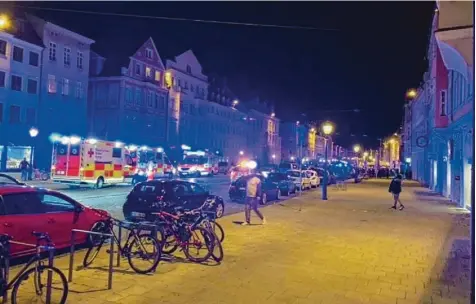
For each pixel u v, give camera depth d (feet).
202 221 29.60
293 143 315.17
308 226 44.47
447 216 55.06
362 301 21.11
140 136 164.14
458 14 31.30
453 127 69.62
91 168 82.48
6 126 120.26
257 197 45.27
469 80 33.81
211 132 219.61
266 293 21.89
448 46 32.22
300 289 22.72
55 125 135.13
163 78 177.99
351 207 64.64
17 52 123.24
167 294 21.36
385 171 197.88
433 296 22.13
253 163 74.64
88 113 157.17
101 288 21.99
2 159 119.75
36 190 28.60
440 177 94.94
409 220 50.80
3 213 26.25
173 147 163.94
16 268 26.11
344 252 31.99
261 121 279.08
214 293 21.71
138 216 41.42
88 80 152.87
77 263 26.94
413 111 175.94
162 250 28.40
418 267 28.09
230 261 28.40
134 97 161.58
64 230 29.35
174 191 43.86
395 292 22.67
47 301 19.07
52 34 134.72
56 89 136.15
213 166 168.45
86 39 146.30
